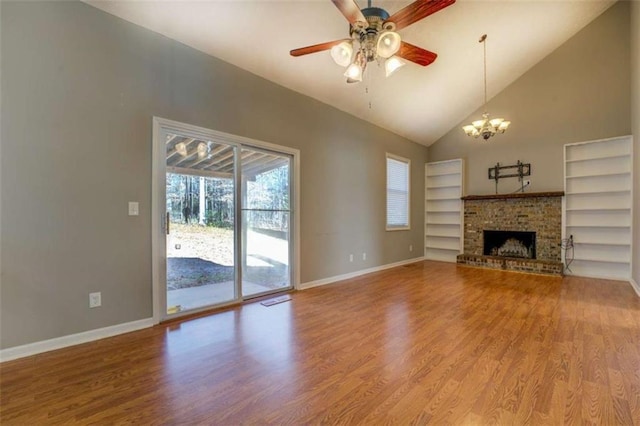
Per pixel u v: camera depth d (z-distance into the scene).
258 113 3.94
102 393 1.88
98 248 2.71
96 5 2.68
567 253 5.57
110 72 2.77
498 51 5.02
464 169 6.83
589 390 1.90
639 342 2.60
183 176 3.30
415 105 5.71
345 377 2.08
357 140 5.49
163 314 3.13
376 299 3.97
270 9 3.12
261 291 4.08
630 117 4.96
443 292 4.31
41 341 2.44
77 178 2.60
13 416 1.66
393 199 6.45
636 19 4.38
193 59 3.32
